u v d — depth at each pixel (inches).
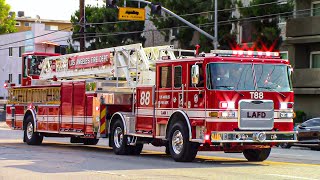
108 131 839.1
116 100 822.5
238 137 651.5
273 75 680.4
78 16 2049.7
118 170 607.5
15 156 775.1
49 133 994.1
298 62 1524.4
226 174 567.5
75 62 975.6
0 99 2979.8
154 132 741.9
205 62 661.3
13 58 2960.1
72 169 617.9
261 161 725.9
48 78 1042.7
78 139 1054.4
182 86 695.7
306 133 1077.1
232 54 669.3
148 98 758.5
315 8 1456.7
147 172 586.9
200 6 1600.6
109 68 880.9
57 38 2822.3
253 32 1483.8
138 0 1280.8
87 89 875.4
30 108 1033.5
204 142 652.1
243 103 658.2
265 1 1449.3
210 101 653.3
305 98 1509.6
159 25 1668.3
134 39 1872.5
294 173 578.2
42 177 550.3
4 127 2005.4
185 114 684.7
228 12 1540.4
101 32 1899.6
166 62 728.3
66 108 928.9
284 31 1563.7
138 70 823.1
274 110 673.0
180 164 672.4
